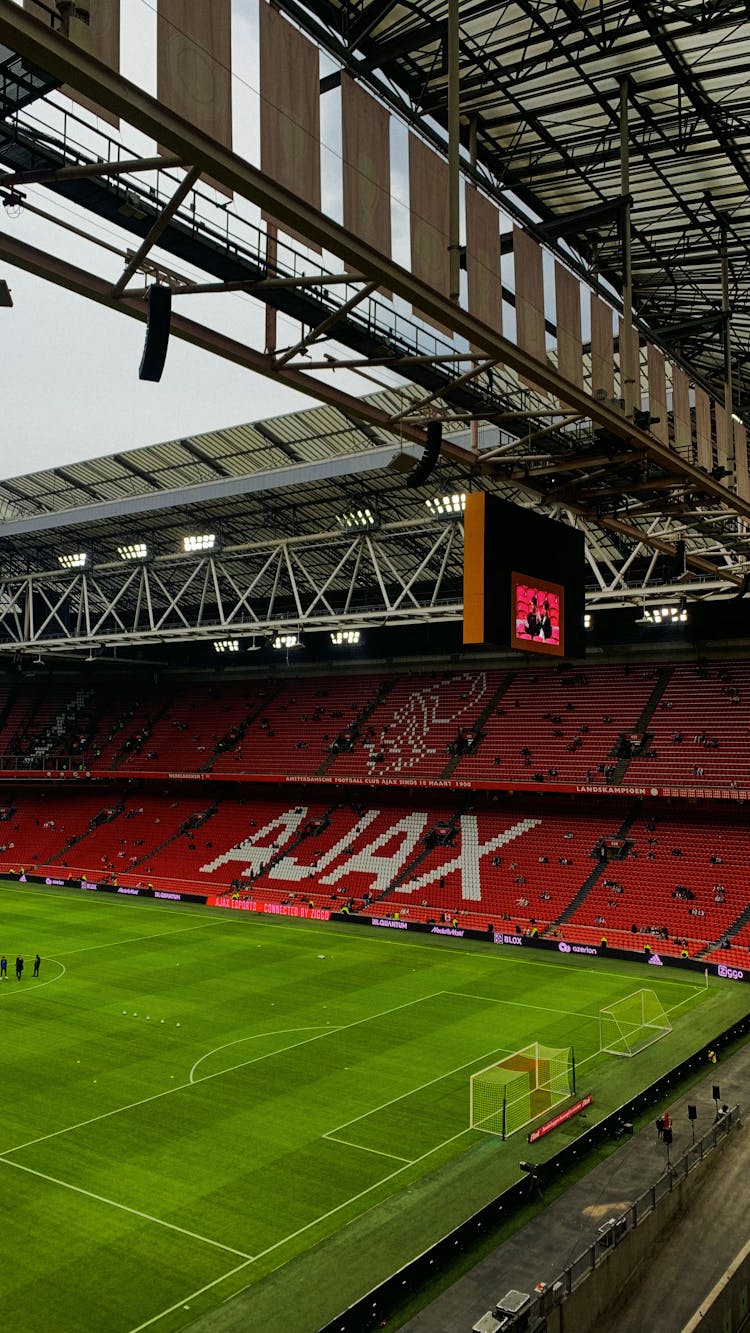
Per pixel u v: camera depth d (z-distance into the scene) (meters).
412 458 27.05
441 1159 28.67
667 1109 32.44
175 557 65.69
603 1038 40.28
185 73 14.22
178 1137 30.22
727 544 46.47
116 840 87.00
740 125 26.92
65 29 12.40
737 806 65.62
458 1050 38.84
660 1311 20.81
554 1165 27.22
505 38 24.25
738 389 43.19
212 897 74.06
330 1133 30.58
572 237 30.75
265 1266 22.83
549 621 26.89
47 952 55.94
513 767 73.19
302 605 79.94
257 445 56.19
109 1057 37.72
